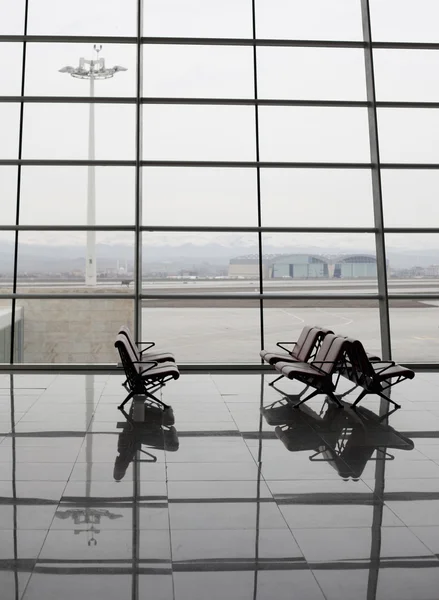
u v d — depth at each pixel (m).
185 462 5.36
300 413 7.25
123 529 3.96
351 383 9.30
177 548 3.69
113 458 5.45
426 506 4.39
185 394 8.31
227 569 3.44
